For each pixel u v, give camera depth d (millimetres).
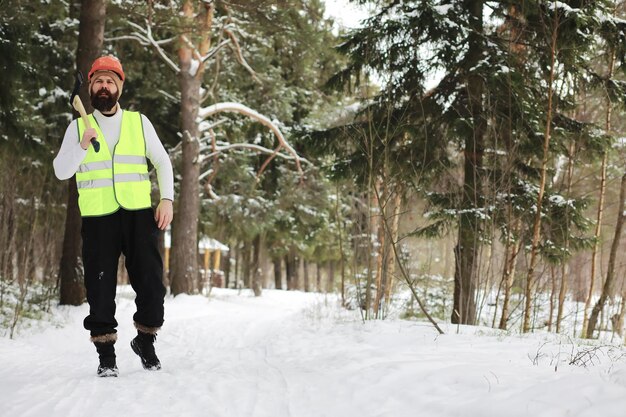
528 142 9898
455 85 10750
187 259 17000
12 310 9234
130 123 3812
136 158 3783
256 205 23312
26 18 12250
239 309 15258
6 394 2943
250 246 31109
